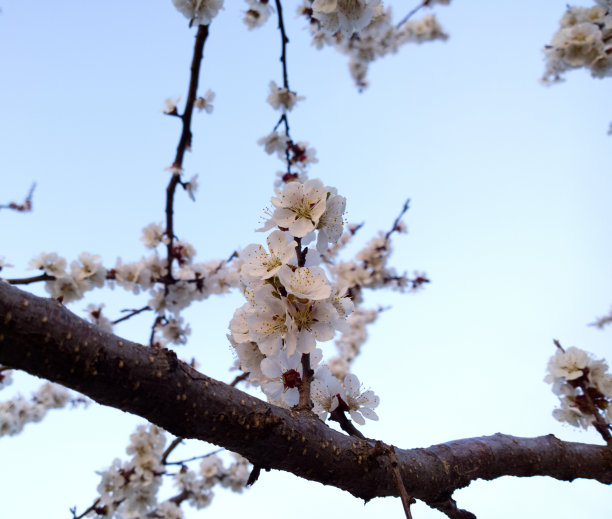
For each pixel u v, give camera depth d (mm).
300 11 1158
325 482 333
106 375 294
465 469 385
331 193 389
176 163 772
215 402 311
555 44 977
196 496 1239
